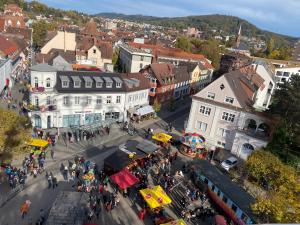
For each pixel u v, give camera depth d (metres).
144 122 62.59
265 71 67.25
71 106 52.22
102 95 54.91
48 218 24.75
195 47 162.25
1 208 29.84
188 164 44.81
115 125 57.66
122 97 58.00
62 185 35.19
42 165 38.00
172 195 36.78
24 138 34.75
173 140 53.47
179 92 87.50
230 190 34.28
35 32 120.31
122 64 109.00
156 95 74.94
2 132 31.27
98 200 32.78
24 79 76.38
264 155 37.53
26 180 35.12
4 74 61.75
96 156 44.06
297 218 26.03
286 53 172.75
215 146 54.06
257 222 28.17
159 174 40.84
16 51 79.56
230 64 134.25
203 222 32.44
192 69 94.75
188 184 39.62
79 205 26.95
